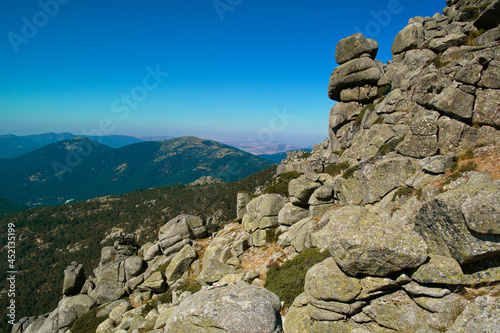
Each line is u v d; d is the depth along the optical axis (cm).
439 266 1105
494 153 1631
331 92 5109
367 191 2161
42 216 17312
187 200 14512
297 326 1398
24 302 10981
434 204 1235
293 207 2825
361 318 1234
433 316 1078
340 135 4847
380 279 1202
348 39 4631
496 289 1012
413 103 2889
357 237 1234
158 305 2759
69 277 3969
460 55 2638
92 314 3206
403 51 4209
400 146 2130
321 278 1341
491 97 1739
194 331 1284
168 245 4091
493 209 1010
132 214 16850
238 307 1314
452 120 1897
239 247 3039
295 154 7338
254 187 11312
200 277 2873
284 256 2430
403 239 1177
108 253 4319
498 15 2519
